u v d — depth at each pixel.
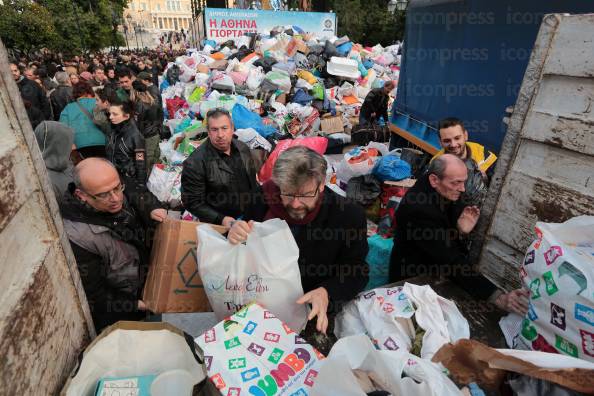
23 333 0.66
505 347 1.32
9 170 0.66
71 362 0.89
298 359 1.04
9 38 19.14
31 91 5.49
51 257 0.80
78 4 30.98
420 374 0.82
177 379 0.87
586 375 0.77
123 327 0.94
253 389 0.96
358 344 0.88
